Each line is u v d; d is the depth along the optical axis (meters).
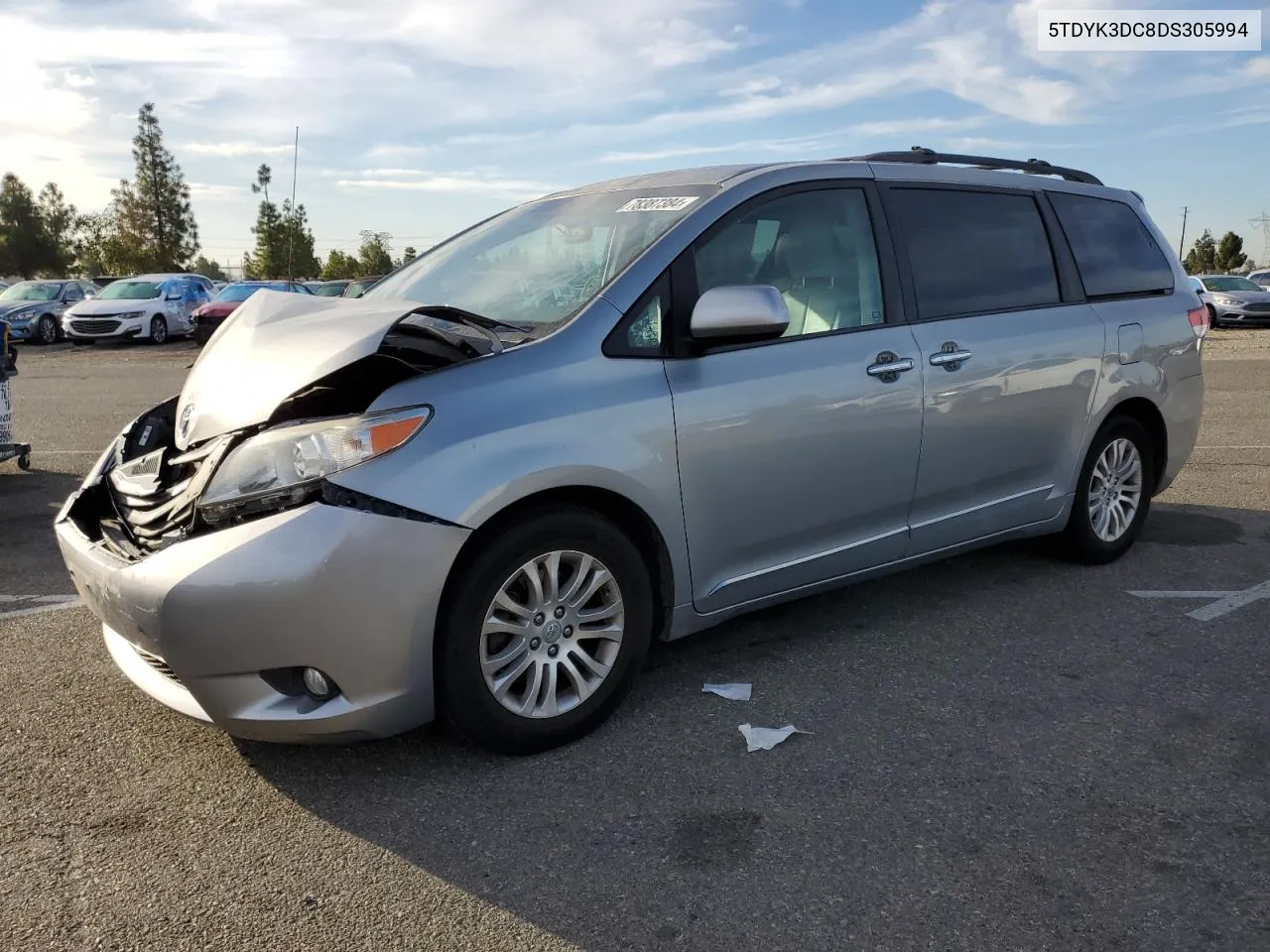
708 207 3.55
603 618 3.24
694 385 3.33
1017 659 3.84
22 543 5.65
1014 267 4.46
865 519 3.87
